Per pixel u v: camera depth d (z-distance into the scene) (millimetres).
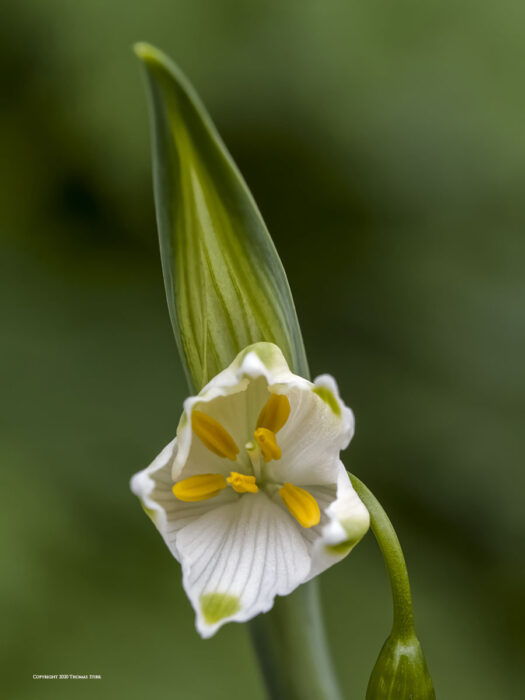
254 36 373
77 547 321
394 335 391
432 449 374
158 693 295
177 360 378
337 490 186
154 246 393
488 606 354
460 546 367
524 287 383
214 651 307
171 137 191
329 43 370
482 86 369
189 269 194
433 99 370
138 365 376
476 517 367
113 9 373
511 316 381
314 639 204
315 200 397
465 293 387
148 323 385
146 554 326
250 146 390
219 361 195
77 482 341
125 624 307
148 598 315
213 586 185
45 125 377
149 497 185
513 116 369
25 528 317
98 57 374
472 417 376
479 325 384
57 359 375
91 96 373
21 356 373
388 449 376
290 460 192
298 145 386
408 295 392
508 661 342
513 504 365
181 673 300
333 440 189
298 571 186
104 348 378
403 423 378
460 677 325
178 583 320
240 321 194
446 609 347
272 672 204
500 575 360
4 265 392
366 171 386
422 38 371
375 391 384
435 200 387
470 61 369
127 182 377
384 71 371
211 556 188
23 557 309
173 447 188
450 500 369
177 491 189
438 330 387
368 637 321
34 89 376
